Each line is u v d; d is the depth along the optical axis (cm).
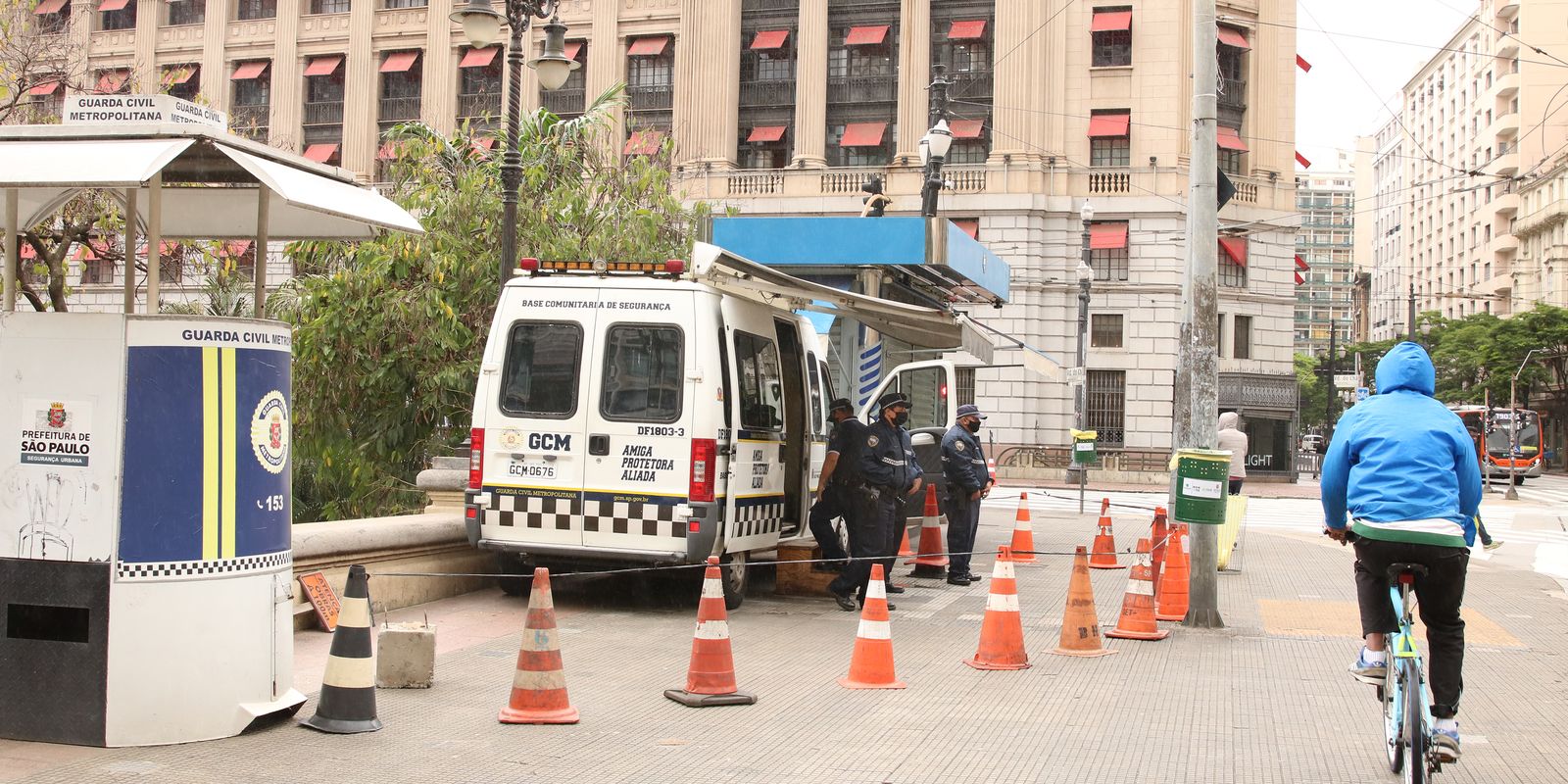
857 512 1145
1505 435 5731
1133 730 723
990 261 1888
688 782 600
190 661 633
